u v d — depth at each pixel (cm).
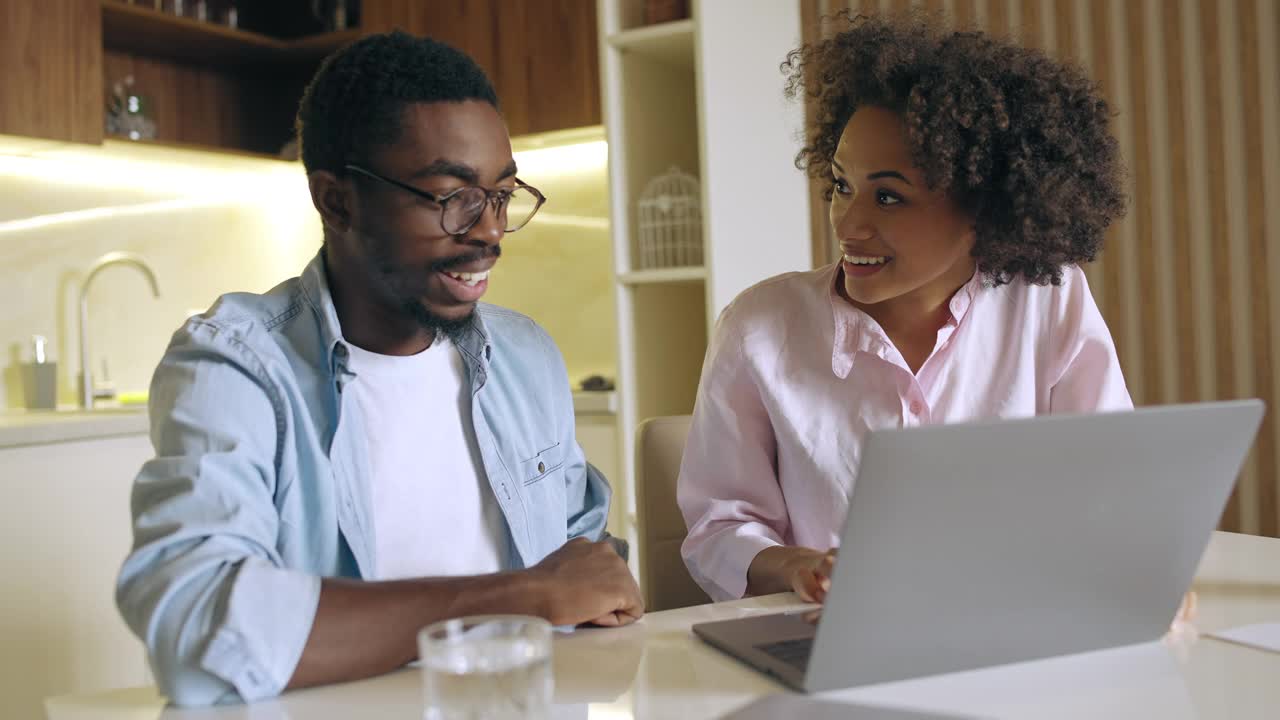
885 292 132
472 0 308
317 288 113
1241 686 78
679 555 153
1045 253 134
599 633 96
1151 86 242
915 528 73
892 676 79
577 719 74
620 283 271
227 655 79
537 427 128
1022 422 73
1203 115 237
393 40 108
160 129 346
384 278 108
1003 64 130
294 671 81
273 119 379
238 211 370
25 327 312
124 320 336
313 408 110
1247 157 233
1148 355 244
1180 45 239
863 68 132
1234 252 234
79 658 252
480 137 107
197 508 90
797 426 140
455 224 106
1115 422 76
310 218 378
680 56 283
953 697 77
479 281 110
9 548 238
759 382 141
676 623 99
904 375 137
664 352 284
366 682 84
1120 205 142
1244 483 234
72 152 299
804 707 75
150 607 82
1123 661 85
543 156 344
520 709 65
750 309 146
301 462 107
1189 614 96
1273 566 116
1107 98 246
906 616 77
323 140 109
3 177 307
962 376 141
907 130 126
